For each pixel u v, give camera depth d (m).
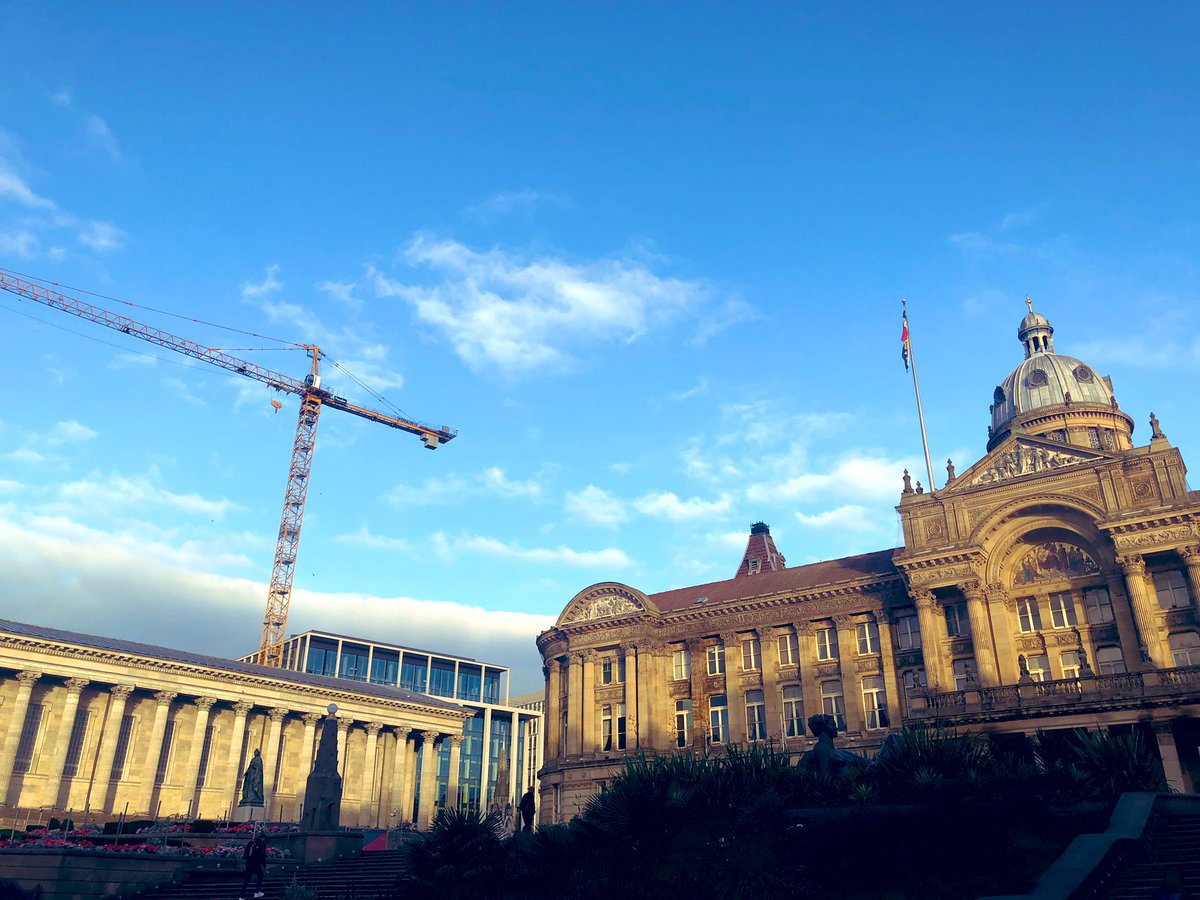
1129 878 18.12
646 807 23.47
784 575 75.88
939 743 24.77
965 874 20.67
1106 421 81.62
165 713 76.44
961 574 58.88
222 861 40.75
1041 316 91.06
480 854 28.06
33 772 69.94
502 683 148.12
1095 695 48.00
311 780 45.25
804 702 66.31
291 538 130.00
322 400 136.50
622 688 72.94
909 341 66.88
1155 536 53.62
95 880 36.97
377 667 132.62
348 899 31.52
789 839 21.72
